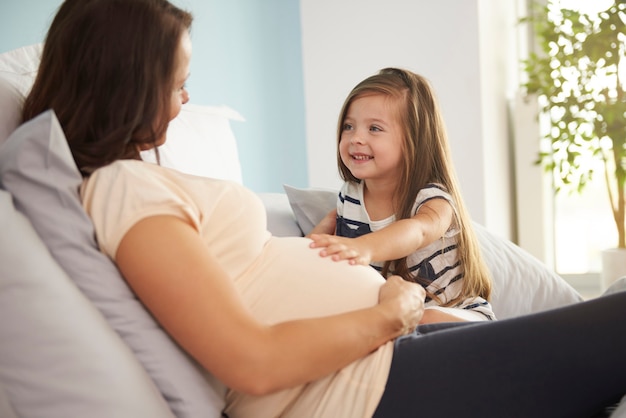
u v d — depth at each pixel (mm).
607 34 3473
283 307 1109
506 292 2033
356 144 1731
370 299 1155
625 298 1040
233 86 3201
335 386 1047
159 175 1046
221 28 3135
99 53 1060
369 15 3451
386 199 1789
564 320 1033
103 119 1069
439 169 1779
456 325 1206
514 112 3725
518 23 3752
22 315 917
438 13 3326
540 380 1013
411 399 1028
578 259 3992
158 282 953
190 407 1023
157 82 1083
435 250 1688
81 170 1061
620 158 3498
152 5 1088
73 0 1106
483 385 1020
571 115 3539
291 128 3580
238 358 949
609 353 1009
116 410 940
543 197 3707
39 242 971
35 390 920
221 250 1077
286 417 1072
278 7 3479
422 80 1813
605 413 1066
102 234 997
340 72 3510
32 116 1110
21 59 1576
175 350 1033
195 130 2006
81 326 946
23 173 991
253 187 3314
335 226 1900
